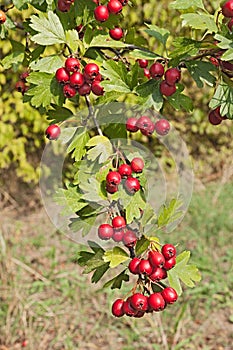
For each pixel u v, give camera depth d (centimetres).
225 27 170
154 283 177
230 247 591
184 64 178
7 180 738
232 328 482
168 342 452
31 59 193
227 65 179
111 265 166
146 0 645
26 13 535
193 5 178
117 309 176
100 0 190
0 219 678
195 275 174
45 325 477
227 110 176
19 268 554
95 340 468
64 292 510
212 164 776
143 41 213
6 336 454
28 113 672
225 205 658
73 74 172
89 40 183
